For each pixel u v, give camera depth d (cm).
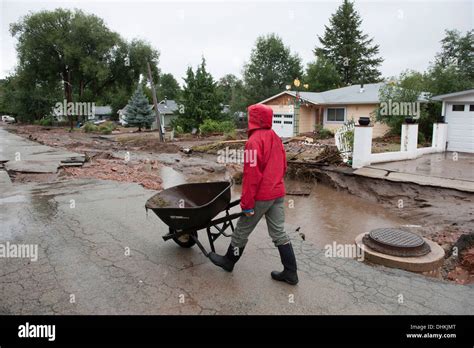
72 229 531
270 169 331
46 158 1445
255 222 348
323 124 2567
